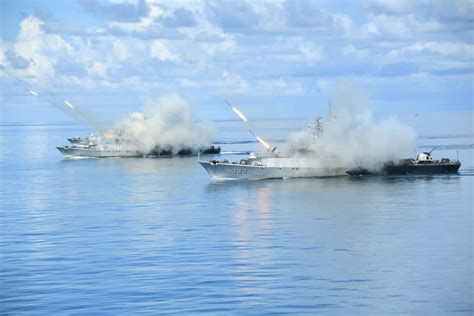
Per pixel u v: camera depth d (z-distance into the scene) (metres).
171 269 128.50
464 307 107.44
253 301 110.50
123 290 116.38
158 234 160.50
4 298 113.69
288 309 107.12
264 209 193.38
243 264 131.50
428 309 106.81
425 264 130.25
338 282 119.56
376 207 193.25
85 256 139.62
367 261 132.75
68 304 110.25
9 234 164.12
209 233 160.75
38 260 137.38
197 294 113.88
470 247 142.75
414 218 175.62
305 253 139.62
